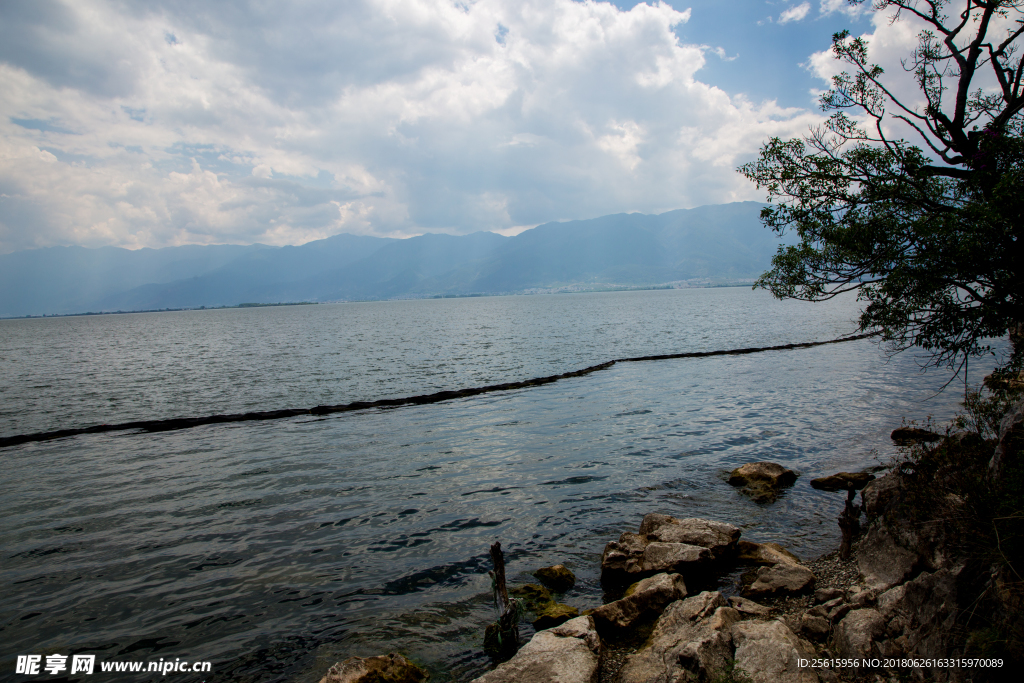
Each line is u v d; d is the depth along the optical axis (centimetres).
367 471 1809
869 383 3020
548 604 945
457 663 808
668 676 675
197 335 10994
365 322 13825
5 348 8869
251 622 941
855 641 699
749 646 698
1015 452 752
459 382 3762
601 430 2256
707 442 2005
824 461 1720
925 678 613
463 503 1485
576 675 695
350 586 1055
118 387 4059
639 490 1535
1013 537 622
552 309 17588
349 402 3162
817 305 12744
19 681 798
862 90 1085
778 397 2778
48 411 3173
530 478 1673
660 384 3347
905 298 1015
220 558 1195
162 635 909
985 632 576
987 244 849
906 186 975
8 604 1023
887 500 970
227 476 1814
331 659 830
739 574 1020
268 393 3584
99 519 1453
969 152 1014
